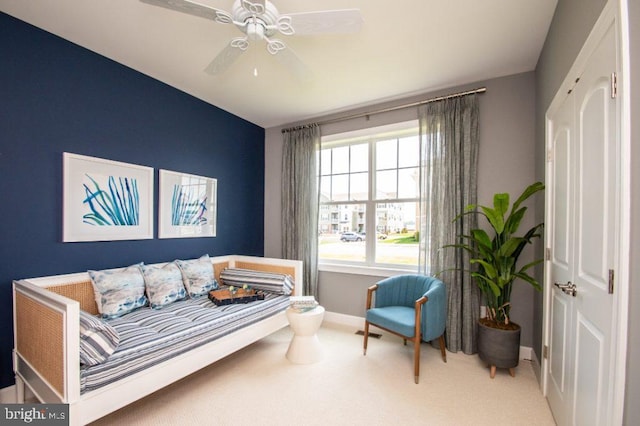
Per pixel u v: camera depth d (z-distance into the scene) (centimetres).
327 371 237
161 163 285
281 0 175
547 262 205
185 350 191
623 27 100
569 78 159
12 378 194
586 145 137
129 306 229
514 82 266
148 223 271
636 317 98
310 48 227
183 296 269
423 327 233
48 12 189
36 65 204
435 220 288
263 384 217
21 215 198
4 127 191
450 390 212
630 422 99
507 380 226
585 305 138
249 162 395
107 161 241
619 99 103
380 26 200
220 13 150
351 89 298
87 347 151
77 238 223
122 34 212
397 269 325
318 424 175
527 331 259
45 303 156
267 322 259
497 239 243
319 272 368
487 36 212
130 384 162
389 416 183
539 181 238
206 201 331
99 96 238
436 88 296
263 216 419
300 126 383
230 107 348
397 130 329
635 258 99
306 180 372
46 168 210
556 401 179
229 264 351
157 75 272
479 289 270
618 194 105
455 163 280
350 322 346
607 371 113
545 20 196
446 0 176
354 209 362
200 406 191
